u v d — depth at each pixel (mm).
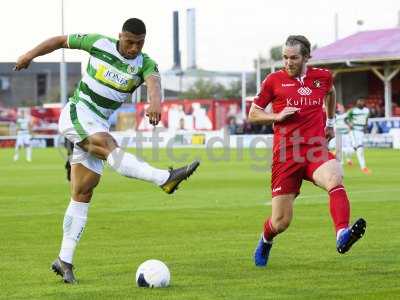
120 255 21328
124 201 35719
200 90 166000
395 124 91688
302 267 19391
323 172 18375
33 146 114688
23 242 23844
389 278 18000
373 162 65312
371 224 27000
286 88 18906
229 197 37250
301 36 18906
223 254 21375
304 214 29906
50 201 36406
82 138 17453
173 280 17922
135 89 17750
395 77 107938
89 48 17500
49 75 190125
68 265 17875
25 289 17109
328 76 19094
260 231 25781
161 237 24594
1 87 187500
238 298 16078
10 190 42344
